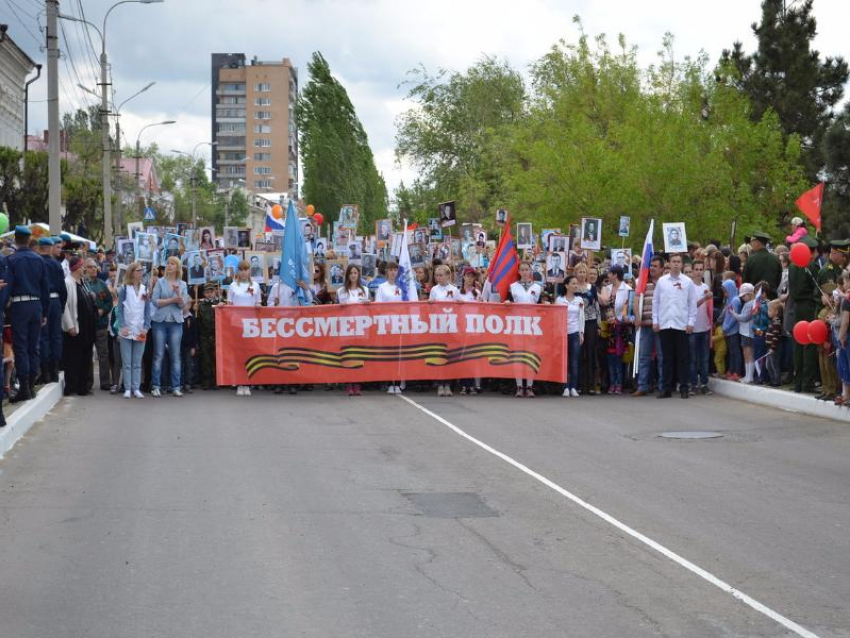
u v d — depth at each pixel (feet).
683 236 60.70
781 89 134.72
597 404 53.36
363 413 49.16
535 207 132.16
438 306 57.31
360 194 252.62
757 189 118.73
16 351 46.03
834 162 110.42
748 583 22.76
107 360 57.62
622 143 121.70
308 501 30.27
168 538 26.00
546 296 58.34
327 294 61.77
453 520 28.17
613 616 20.39
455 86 213.66
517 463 36.58
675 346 56.24
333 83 248.73
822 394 49.57
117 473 34.06
